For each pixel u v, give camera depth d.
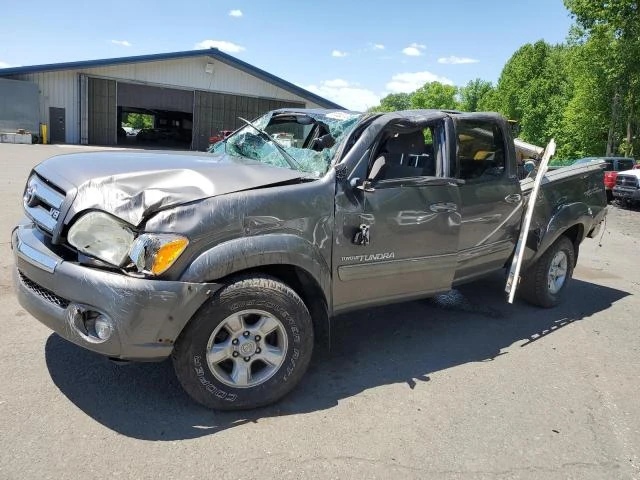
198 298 2.85
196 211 2.89
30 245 3.13
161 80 31.52
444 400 3.54
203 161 3.72
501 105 59.78
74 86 29.69
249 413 3.20
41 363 3.57
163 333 2.81
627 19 31.27
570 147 43.09
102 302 2.74
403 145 4.33
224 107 33.59
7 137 27.08
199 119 33.12
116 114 31.25
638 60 32.34
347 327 4.77
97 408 3.11
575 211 5.40
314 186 3.36
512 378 3.95
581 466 2.93
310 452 2.86
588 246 9.91
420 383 3.76
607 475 2.87
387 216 3.67
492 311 5.46
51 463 2.60
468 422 3.29
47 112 29.33
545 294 5.53
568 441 3.16
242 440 2.92
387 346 4.40
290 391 3.47
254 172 3.43
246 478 2.62
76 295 2.80
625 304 6.07
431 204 3.93
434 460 2.88
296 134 4.54
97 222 2.88
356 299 3.74
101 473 2.56
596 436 3.24
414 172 4.11
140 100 31.88
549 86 51.84
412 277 3.98
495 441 3.10
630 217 15.77
